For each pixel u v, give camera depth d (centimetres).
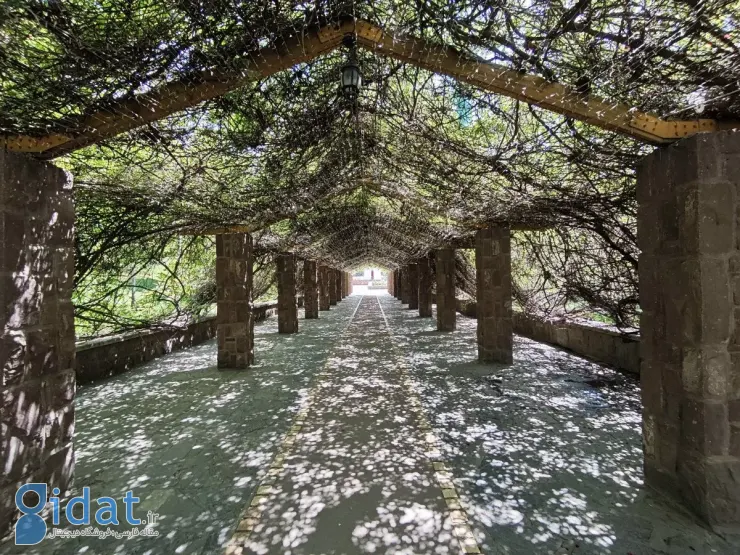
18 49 181
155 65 205
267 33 203
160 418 397
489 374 551
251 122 314
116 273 547
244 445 330
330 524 222
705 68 192
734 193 212
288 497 250
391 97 312
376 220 934
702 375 214
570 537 207
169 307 825
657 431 250
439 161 393
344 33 211
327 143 392
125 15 178
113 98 220
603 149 288
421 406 423
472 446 321
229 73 220
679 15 173
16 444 223
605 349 605
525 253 738
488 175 410
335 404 436
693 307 218
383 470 283
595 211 414
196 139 323
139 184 367
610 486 257
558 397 443
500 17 194
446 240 849
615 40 192
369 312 1567
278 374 579
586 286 549
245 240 622
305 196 544
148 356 686
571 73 216
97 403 447
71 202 269
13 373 221
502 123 352
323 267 1666
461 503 240
